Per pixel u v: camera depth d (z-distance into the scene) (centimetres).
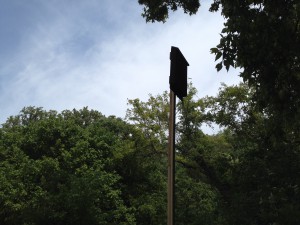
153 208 3559
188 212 3494
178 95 726
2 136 4025
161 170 4369
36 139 3806
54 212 3130
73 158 3609
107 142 3941
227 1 1234
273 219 2722
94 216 3181
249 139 2958
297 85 1156
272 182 2828
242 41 1170
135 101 3478
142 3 1686
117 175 3559
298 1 1118
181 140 3281
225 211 2980
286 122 1184
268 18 1135
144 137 3478
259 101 1234
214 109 3123
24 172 3341
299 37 1150
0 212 3269
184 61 736
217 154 3191
